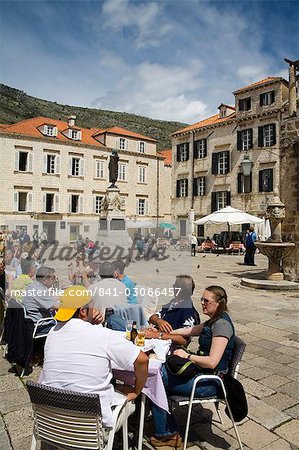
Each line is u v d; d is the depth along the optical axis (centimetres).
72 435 258
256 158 3284
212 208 3634
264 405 416
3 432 361
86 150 4256
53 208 4053
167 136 14275
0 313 650
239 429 369
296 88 1323
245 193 3366
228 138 3519
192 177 3819
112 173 2742
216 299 363
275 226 1237
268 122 3209
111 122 14375
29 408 409
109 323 450
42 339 538
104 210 2714
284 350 594
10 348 515
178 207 3950
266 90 3222
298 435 359
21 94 12775
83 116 14188
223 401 337
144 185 4722
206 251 2820
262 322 759
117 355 286
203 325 405
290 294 1069
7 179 3759
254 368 521
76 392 251
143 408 326
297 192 1221
